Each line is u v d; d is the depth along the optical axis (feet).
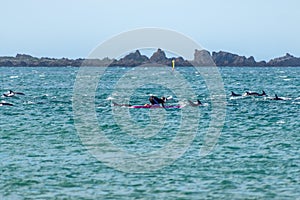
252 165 495.41
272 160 513.86
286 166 491.72
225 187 431.84
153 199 405.18
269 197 409.08
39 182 443.73
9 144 589.32
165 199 404.98
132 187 431.84
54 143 595.47
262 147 573.33
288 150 557.74
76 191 422.41
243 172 472.44
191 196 411.13
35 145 584.40
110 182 444.55
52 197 408.67
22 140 613.93
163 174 467.11
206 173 469.57
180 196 411.13
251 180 449.06
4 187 431.02
